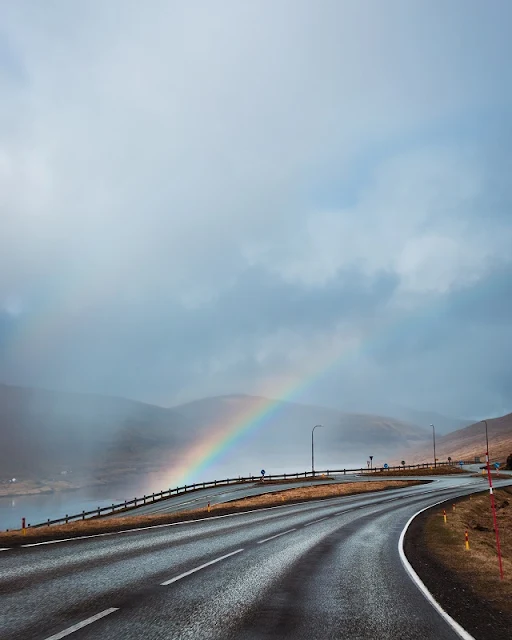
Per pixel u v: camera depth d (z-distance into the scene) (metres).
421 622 8.42
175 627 7.63
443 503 41.50
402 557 15.85
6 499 154.25
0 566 11.98
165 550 15.48
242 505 38.50
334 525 25.28
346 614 8.80
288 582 11.37
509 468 101.12
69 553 14.25
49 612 8.16
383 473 91.06
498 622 8.66
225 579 11.37
